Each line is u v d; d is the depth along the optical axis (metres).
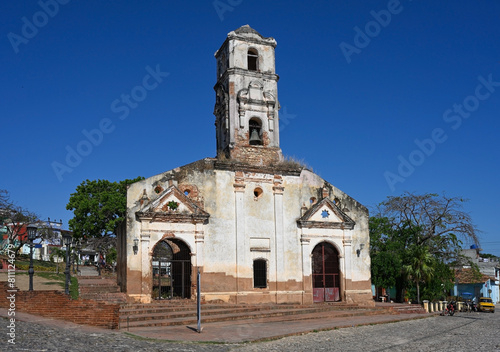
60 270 46.31
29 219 50.62
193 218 29.36
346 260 33.47
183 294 29.39
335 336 21.42
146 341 17.91
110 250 57.97
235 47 33.28
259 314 26.72
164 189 29.30
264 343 18.94
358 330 23.80
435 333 23.80
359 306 32.47
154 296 29.58
